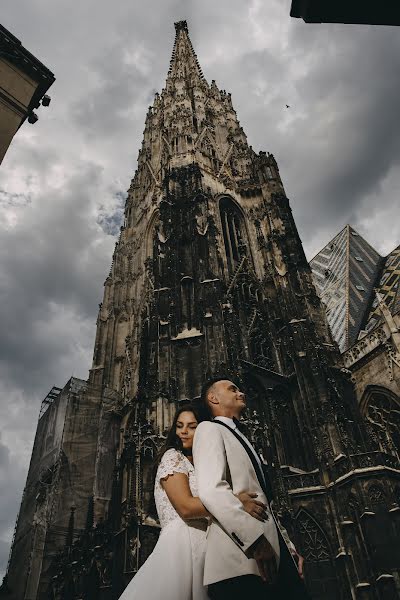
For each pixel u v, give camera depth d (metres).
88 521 42.66
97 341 60.19
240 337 45.66
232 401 6.66
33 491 49.97
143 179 77.88
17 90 20.84
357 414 42.84
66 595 37.25
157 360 39.50
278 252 55.03
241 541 4.34
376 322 52.12
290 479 35.62
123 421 51.03
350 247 72.81
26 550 44.53
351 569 29.86
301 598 4.64
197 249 49.25
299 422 40.38
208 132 75.50
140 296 60.88
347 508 32.12
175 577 4.56
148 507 30.56
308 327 45.50
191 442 6.44
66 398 52.88
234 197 63.56
